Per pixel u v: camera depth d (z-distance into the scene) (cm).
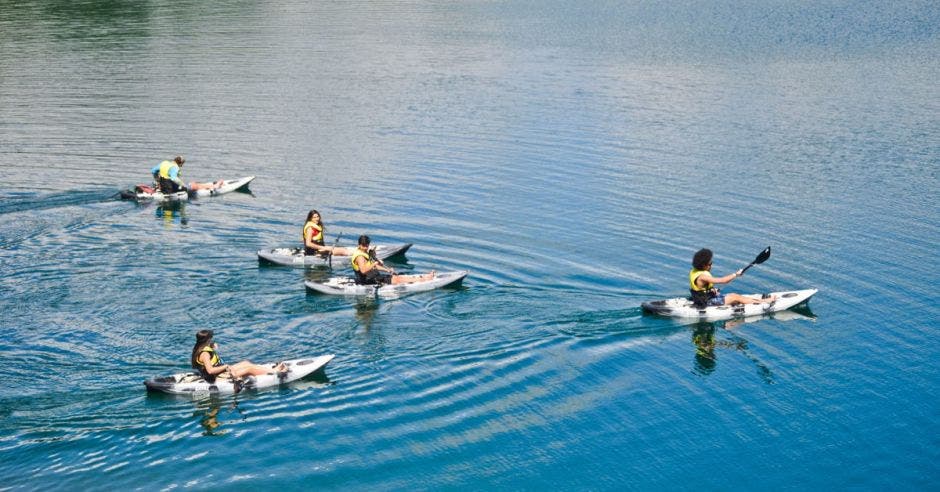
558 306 2188
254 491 1503
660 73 5094
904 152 3522
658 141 3719
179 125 3978
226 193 3100
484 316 2128
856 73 5034
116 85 4747
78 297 2169
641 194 3058
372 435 1672
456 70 5206
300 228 2742
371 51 5812
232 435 1655
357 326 2056
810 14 7481
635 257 2508
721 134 3819
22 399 1723
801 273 2420
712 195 3047
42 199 2959
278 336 2000
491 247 2580
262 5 8000
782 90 4638
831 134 3794
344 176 3284
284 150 3619
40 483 1493
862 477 1591
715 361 1964
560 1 8688
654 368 1931
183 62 5362
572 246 2588
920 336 2073
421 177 3262
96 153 3538
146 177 3247
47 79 4862
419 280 2258
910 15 7269
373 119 4100
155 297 2181
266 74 5059
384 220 2820
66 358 1877
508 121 4059
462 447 1648
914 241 2631
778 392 1848
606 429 1717
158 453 1592
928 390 1852
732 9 7925
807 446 1675
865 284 2350
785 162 3416
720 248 2584
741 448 1669
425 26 6988
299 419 1711
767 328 2119
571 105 4344
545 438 1683
